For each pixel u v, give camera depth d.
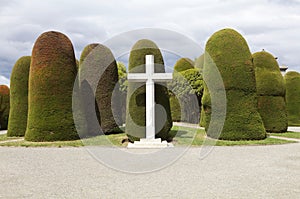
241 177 6.77
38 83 13.66
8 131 16.25
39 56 13.86
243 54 14.55
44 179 6.58
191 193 5.51
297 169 7.66
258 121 14.20
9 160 8.84
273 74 18.00
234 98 14.22
